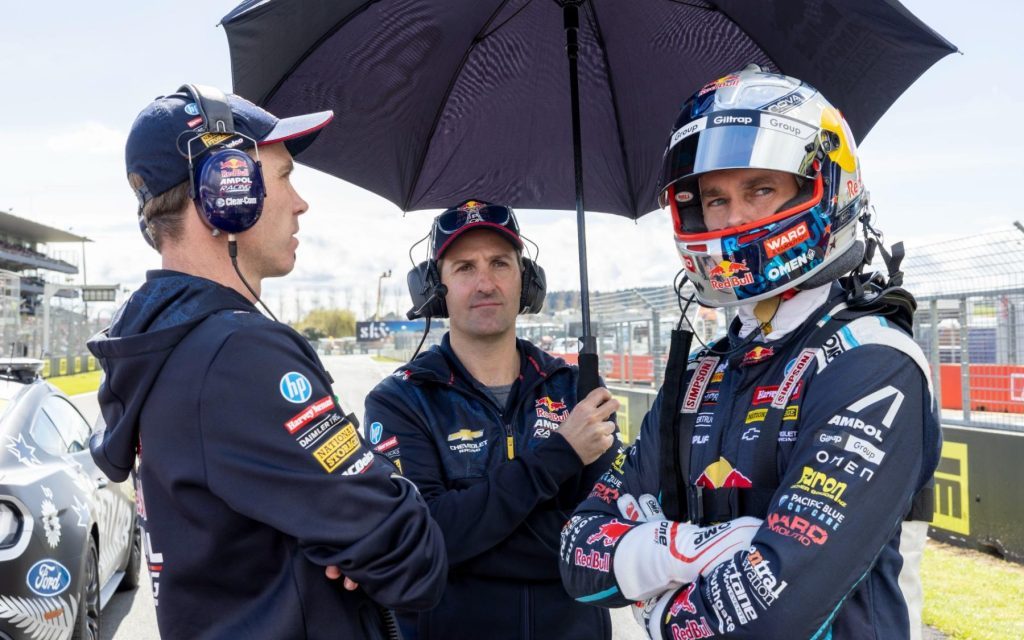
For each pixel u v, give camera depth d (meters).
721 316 5.07
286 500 1.18
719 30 1.98
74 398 15.89
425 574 1.27
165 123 1.33
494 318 2.03
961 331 5.22
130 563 4.67
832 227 1.24
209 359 1.21
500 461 1.95
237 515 1.21
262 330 1.25
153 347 1.22
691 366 1.39
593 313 11.49
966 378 5.21
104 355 1.26
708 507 1.24
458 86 2.17
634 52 2.12
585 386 1.92
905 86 1.72
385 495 1.26
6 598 2.83
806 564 1.04
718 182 1.30
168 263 1.36
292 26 1.78
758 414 1.22
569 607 1.88
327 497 1.20
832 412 1.11
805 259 1.22
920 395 1.14
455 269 2.05
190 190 1.31
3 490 2.94
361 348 66.88
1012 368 5.32
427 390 2.00
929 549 4.96
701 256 1.29
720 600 1.09
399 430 1.93
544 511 1.89
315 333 89.25
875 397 1.10
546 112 2.26
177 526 1.23
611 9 2.04
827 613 1.04
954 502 5.11
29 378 3.95
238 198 1.30
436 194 2.35
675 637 1.14
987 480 4.82
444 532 1.74
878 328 1.16
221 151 1.31
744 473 1.20
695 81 2.11
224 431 1.18
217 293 1.29
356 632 1.28
